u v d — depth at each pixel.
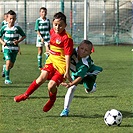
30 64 40.09
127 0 69.50
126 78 30.36
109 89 24.89
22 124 15.90
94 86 17.95
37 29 35.09
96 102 20.48
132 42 68.88
